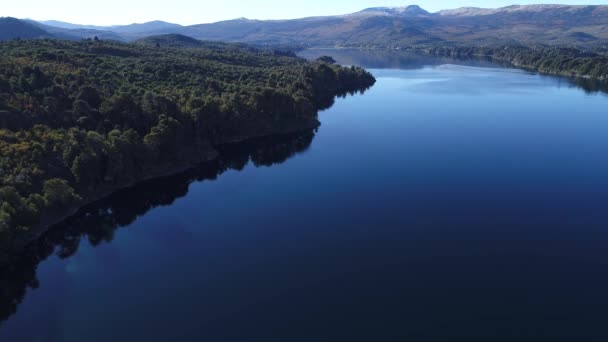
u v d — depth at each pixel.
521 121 188.25
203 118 152.00
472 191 116.06
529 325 68.00
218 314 71.81
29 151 105.56
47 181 101.38
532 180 122.31
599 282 78.12
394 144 158.62
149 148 129.12
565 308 71.75
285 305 73.75
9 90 127.94
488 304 73.06
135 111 140.88
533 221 99.69
